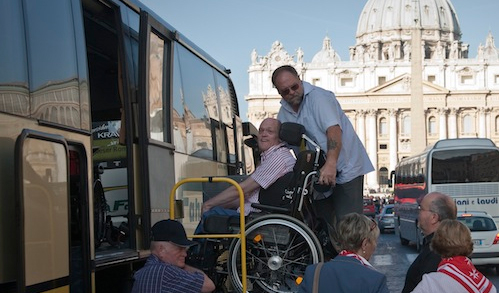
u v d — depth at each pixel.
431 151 29.22
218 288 7.54
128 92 8.03
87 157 6.83
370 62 139.75
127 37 8.38
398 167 38.09
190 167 10.57
